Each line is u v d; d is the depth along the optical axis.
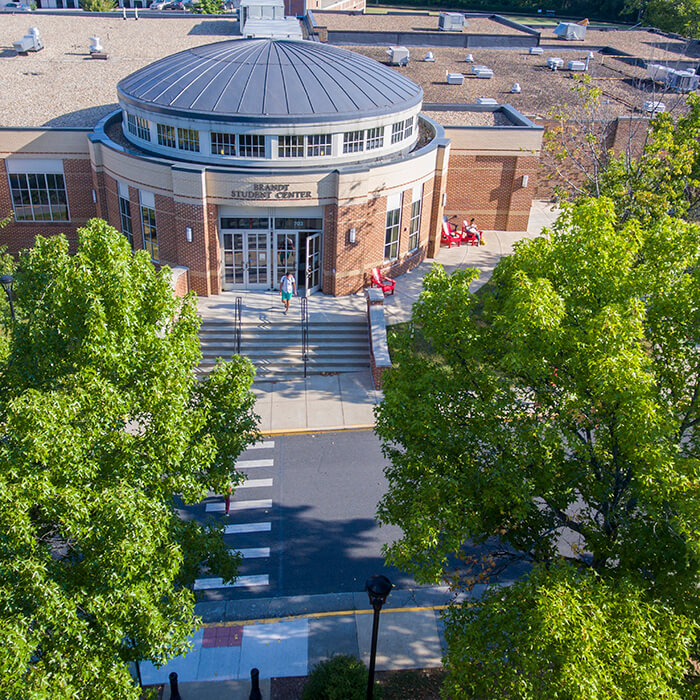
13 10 62.78
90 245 15.04
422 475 16.25
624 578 13.90
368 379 31.22
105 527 12.63
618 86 53.53
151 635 13.15
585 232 15.93
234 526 23.53
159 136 33.91
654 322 15.99
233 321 32.66
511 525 16.77
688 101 33.34
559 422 15.35
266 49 35.62
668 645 13.10
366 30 68.38
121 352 14.38
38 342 14.57
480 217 43.50
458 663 14.36
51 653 11.85
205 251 33.19
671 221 16.89
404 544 14.67
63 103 42.84
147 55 53.03
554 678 12.52
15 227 39.44
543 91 51.00
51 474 12.45
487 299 17.59
